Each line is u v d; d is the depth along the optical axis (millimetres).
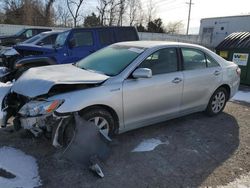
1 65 9844
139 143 4262
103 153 3652
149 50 4398
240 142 4527
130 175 3418
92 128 3549
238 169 3680
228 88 5805
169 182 3318
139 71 3998
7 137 4234
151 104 4348
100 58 4688
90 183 3217
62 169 3447
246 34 9469
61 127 3453
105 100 3773
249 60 8898
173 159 3857
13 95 3959
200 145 4336
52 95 3568
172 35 34281
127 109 4070
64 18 38438
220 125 5230
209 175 3502
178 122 5266
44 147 3953
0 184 3062
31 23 37969
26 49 9008
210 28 31250
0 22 38500
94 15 38094
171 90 4559
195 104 5141
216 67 5422
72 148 3350
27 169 3396
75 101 3518
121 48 4770
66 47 8180
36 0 38469
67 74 4012
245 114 6004
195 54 5094
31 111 3496
